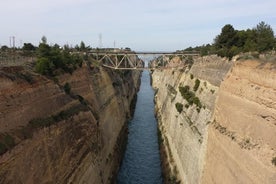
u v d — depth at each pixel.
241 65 31.09
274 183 20.72
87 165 34.12
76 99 39.72
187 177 38.94
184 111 50.41
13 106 25.97
